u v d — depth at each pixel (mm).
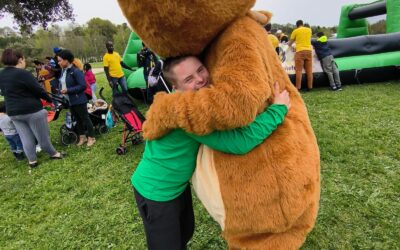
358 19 11406
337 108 5934
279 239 1504
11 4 11969
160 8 1191
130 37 8844
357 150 4000
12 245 3059
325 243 2482
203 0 1172
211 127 1219
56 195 3934
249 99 1165
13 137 5305
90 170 4527
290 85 1628
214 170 1416
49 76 9023
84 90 5297
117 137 5789
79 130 5684
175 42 1286
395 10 9438
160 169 1531
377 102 6047
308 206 1468
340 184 3266
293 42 7605
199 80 1396
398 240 2441
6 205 3859
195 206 3145
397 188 3084
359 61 7762
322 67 7578
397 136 4312
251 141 1302
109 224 3143
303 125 1522
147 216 1617
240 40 1252
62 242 2996
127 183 3961
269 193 1346
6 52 4422
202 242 2688
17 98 4566
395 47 8008
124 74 8641
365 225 2639
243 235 1498
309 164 1439
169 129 1379
